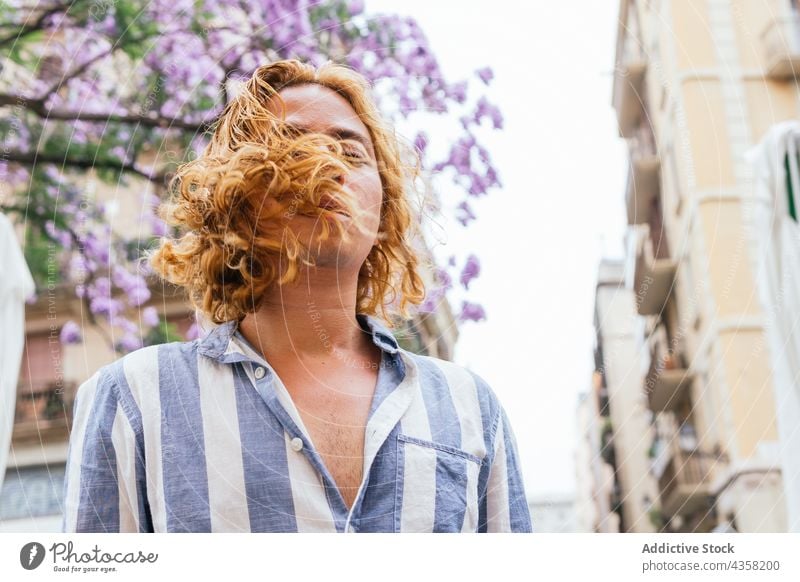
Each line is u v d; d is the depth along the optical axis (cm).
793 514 194
